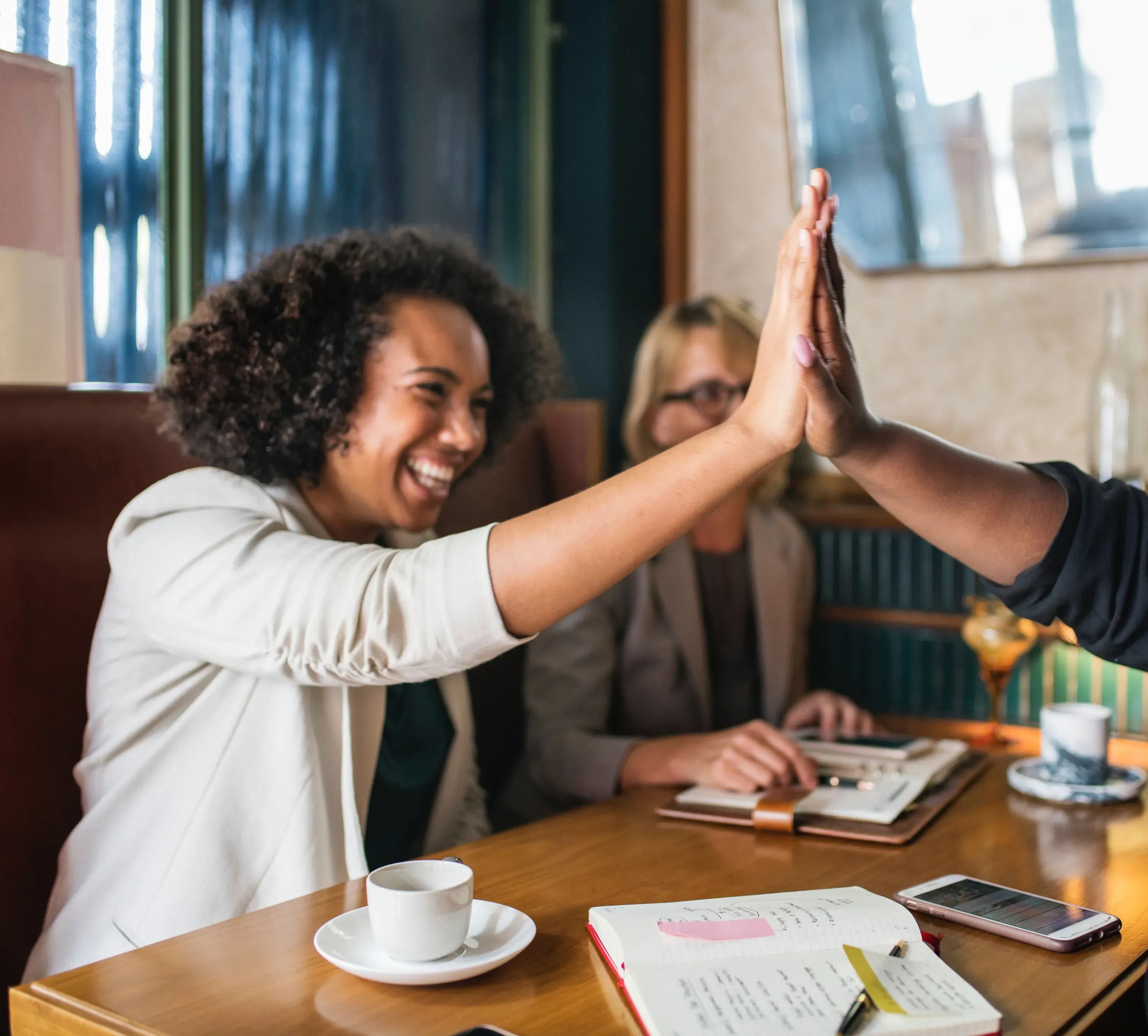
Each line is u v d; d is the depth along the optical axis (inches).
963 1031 27.8
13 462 51.5
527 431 76.1
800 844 45.6
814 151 94.5
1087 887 40.6
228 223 71.6
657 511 37.3
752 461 37.4
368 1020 29.7
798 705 68.7
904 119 90.3
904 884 40.8
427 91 88.9
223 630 42.3
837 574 86.4
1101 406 82.5
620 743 62.1
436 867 34.3
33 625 51.6
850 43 91.5
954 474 39.4
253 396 49.8
